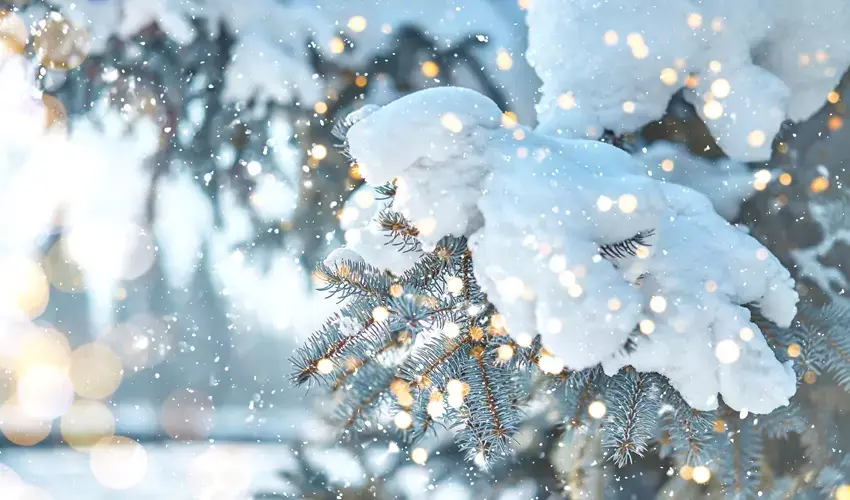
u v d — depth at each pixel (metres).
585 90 2.21
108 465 5.52
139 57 3.19
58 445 6.46
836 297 2.22
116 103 3.27
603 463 2.31
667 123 2.23
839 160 2.23
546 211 2.05
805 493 2.19
